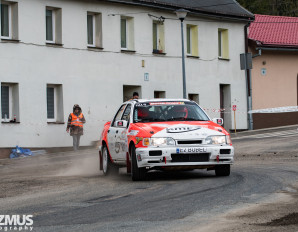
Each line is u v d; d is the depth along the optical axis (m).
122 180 16.12
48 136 32.16
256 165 19.02
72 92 33.50
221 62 42.56
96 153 28.17
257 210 10.50
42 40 32.12
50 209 11.48
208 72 41.56
